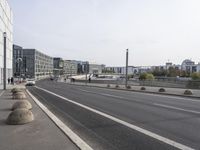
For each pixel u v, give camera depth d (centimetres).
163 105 1605
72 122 1016
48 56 16875
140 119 1073
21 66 11750
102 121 1034
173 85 4022
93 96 2353
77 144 658
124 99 2039
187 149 642
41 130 823
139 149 645
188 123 983
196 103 1742
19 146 644
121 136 784
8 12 5753
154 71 10556
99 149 648
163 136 777
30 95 2330
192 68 12706
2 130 822
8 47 5747
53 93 2769
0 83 4759
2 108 1368
